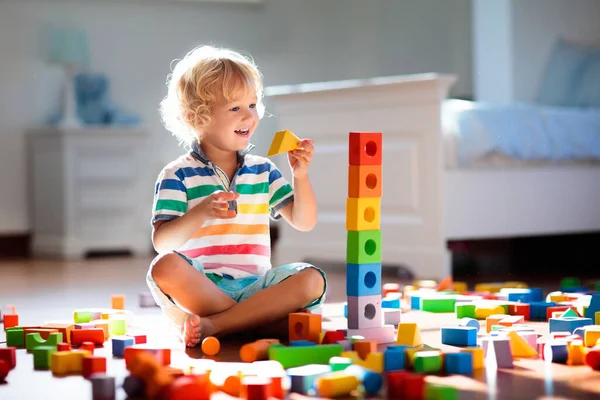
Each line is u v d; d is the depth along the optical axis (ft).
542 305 7.91
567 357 5.64
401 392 4.68
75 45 18.17
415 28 19.67
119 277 13.20
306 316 6.23
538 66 18.57
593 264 14.47
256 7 21.20
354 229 6.29
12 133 18.71
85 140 17.48
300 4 21.59
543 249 16.66
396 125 12.45
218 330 6.56
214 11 20.81
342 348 5.63
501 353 5.49
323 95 13.37
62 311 9.21
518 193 13.02
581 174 13.92
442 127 11.93
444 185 12.04
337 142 13.32
